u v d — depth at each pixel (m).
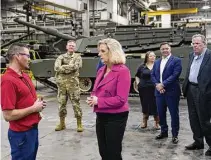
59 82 6.78
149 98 7.02
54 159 5.11
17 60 3.17
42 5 24.39
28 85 3.27
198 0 36.88
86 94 13.17
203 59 5.05
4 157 5.25
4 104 3.06
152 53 6.98
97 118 3.52
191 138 6.28
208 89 5.06
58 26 23.70
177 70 5.57
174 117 5.77
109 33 13.56
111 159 3.41
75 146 5.82
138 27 13.70
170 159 5.02
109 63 3.43
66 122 7.88
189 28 13.07
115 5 24.61
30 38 21.52
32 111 3.15
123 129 3.42
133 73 12.22
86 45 13.55
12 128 3.21
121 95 3.32
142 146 5.75
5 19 27.03
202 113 5.09
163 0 30.84
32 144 3.25
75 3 20.28
